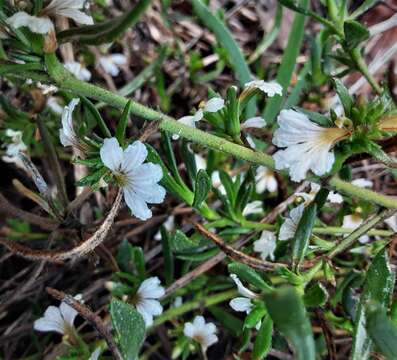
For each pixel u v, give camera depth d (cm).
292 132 13
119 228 20
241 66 20
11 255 20
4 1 12
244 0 23
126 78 23
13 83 19
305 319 10
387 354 11
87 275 20
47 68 13
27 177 21
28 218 16
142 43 23
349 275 16
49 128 19
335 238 19
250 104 19
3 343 19
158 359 20
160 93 21
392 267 15
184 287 18
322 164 12
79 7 12
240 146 13
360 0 22
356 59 16
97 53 21
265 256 17
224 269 19
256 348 13
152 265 21
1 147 21
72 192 21
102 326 14
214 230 20
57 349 17
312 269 14
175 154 22
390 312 13
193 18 22
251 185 16
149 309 16
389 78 21
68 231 16
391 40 21
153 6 23
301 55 23
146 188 13
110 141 12
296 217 15
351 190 14
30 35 12
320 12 23
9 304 19
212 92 15
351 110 13
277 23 21
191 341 17
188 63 23
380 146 13
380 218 14
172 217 20
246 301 13
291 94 20
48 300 20
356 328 12
